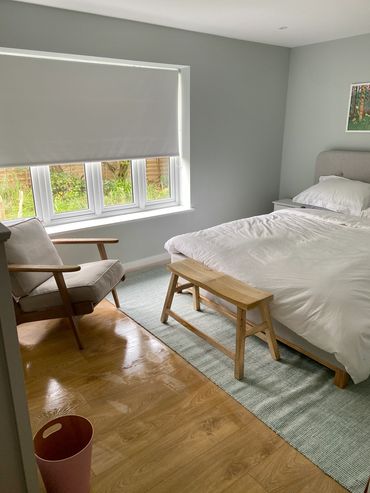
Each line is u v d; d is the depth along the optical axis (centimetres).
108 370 226
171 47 347
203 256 272
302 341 222
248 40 398
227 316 262
